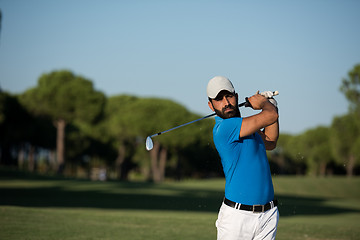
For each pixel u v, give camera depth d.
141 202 14.84
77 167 70.06
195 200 16.31
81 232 6.52
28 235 6.06
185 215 9.78
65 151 55.50
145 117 50.28
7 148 56.16
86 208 11.84
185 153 53.06
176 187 26.62
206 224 7.88
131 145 58.81
